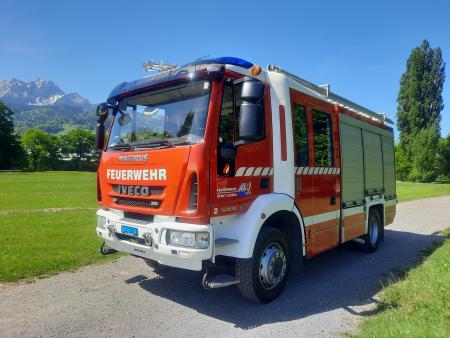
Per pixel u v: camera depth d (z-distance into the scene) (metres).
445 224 14.44
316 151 6.74
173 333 4.66
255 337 4.59
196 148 4.71
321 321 5.08
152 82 5.50
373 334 4.38
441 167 59.69
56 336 4.51
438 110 63.81
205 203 4.68
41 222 11.69
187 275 6.89
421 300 5.35
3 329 4.66
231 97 5.14
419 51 64.12
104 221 5.84
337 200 7.43
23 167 94.81
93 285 6.29
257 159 5.43
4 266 6.86
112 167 5.80
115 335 4.57
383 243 10.61
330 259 8.62
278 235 5.74
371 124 9.40
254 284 5.35
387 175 10.38
